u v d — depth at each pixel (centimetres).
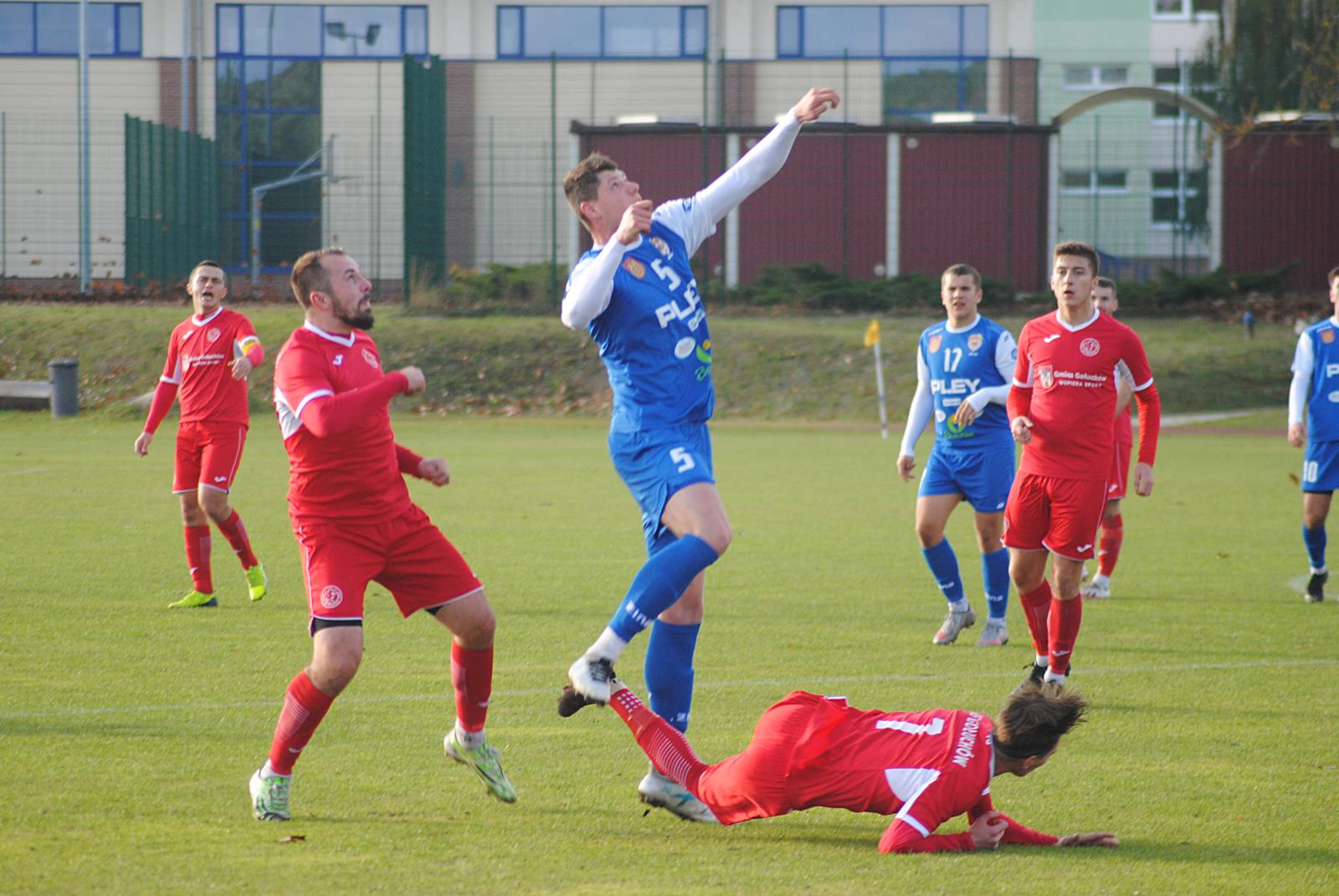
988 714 1772
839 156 9662
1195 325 8756
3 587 2666
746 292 9262
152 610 2458
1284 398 7606
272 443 6191
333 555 1323
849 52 11844
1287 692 1922
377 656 2102
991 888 1142
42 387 7262
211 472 2470
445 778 1473
